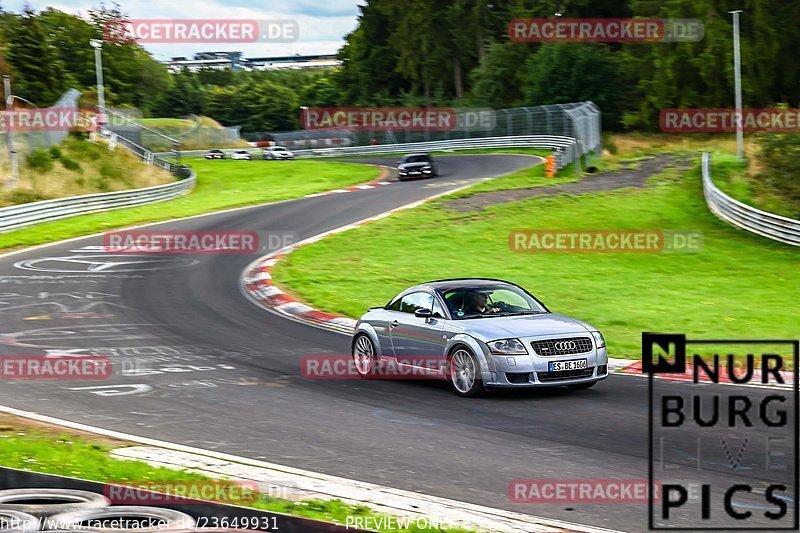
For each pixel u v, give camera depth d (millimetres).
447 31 97188
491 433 9352
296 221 33719
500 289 12664
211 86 152875
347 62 112688
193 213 36906
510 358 10969
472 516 6508
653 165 47875
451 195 38406
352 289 21578
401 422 9938
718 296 20641
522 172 47906
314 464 8195
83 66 110062
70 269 24578
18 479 7102
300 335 16438
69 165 43594
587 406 10641
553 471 7855
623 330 16859
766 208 33969
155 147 79062
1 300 20062
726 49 67000
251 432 9523
